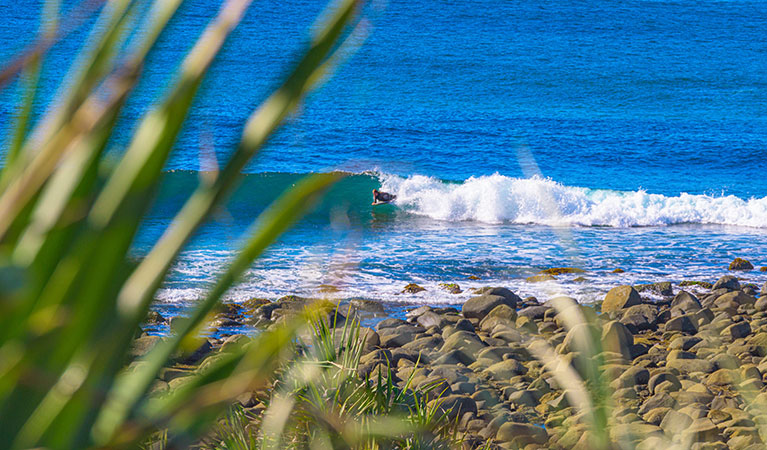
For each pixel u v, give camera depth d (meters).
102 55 2.06
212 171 2.08
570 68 189.00
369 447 11.78
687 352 32.72
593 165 111.56
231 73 150.12
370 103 144.38
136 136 2.09
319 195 2.31
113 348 2.03
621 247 64.00
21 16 180.25
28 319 1.94
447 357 31.30
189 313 2.42
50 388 1.97
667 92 170.62
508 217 75.88
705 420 23.97
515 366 29.97
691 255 61.53
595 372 6.52
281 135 2.07
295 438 10.08
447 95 158.25
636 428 23.19
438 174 102.50
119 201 2.04
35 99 2.13
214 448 12.63
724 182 103.19
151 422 2.21
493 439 23.20
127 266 2.08
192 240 2.08
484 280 51.59
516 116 142.75
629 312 41.59
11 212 1.88
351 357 16.89
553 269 53.50
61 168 2.07
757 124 142.38
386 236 66.19
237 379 2.41
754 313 42.88
